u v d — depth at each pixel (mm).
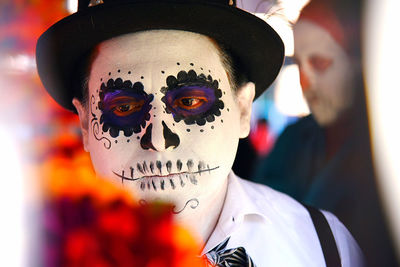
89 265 827
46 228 824
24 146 945
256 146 2338
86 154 1213
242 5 1441
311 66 1720
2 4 1312
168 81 1119
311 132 1845
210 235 1266
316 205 1714
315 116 1779
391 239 1560
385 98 1635
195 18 1125
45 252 812
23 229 815
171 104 1117
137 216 953
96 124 1160
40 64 1242
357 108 1667
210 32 1162
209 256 1133
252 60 1284
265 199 1429
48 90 1249
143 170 1102
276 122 2418
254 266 1159
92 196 931
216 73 1175
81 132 1259
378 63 1650
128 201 1012
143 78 1122
